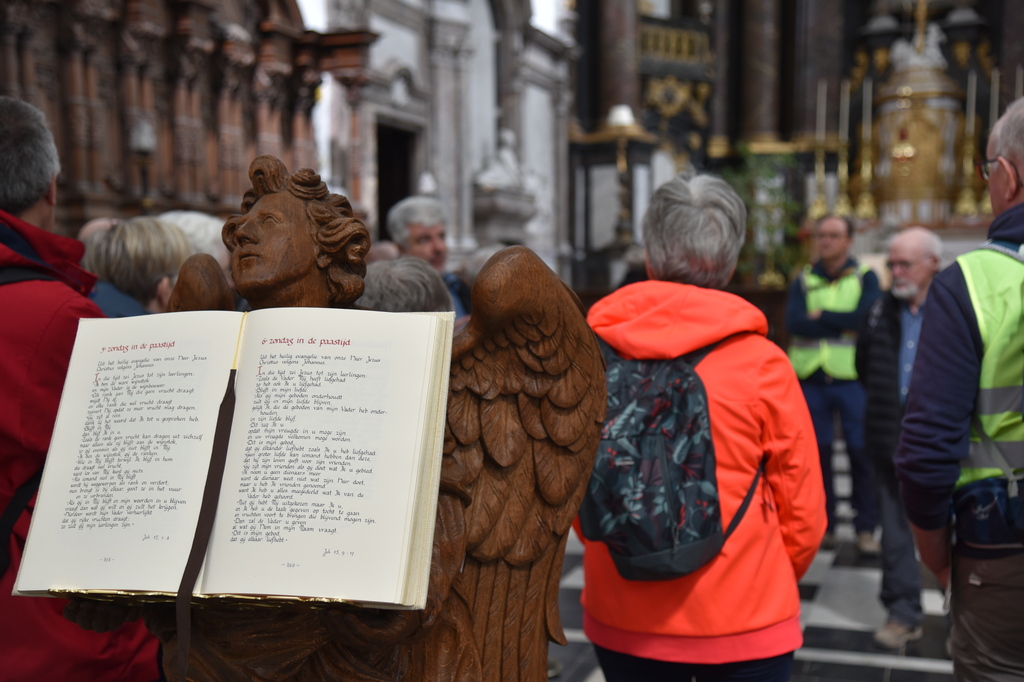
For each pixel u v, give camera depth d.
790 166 17.77
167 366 0.94
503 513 1.10
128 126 6.80
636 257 5.46
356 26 9.66
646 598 1.59
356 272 0.99
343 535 0.83
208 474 0.87
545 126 14.47
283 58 8.25
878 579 4.01
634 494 1.48
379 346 0.90
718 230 1.64
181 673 0.83
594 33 16.42
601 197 15.70
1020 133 1.47
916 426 1.50
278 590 0.82
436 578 0.93
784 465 1.57
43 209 1.62
